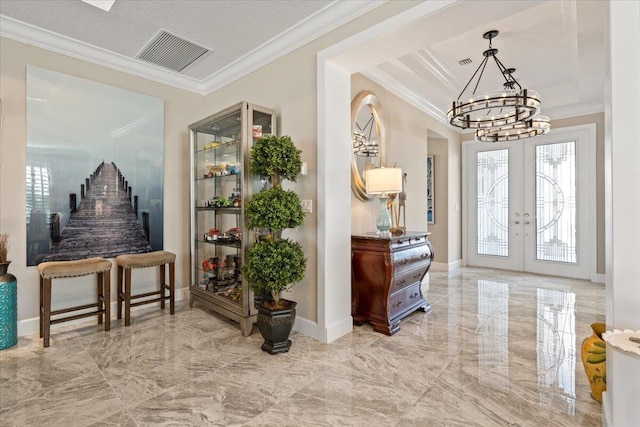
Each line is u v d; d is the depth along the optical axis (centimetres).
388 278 279
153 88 355
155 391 188
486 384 196
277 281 239
